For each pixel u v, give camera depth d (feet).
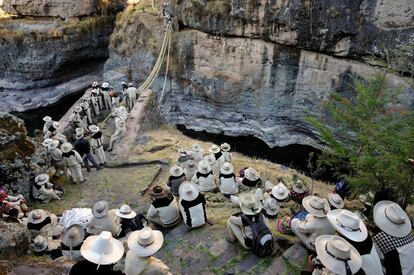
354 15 62.49
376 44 61.82
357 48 64.18
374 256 16.05
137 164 42.19
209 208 29.84
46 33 93.71
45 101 96.63
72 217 25.53
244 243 21.17
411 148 25.49
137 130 51.49
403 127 29.94
